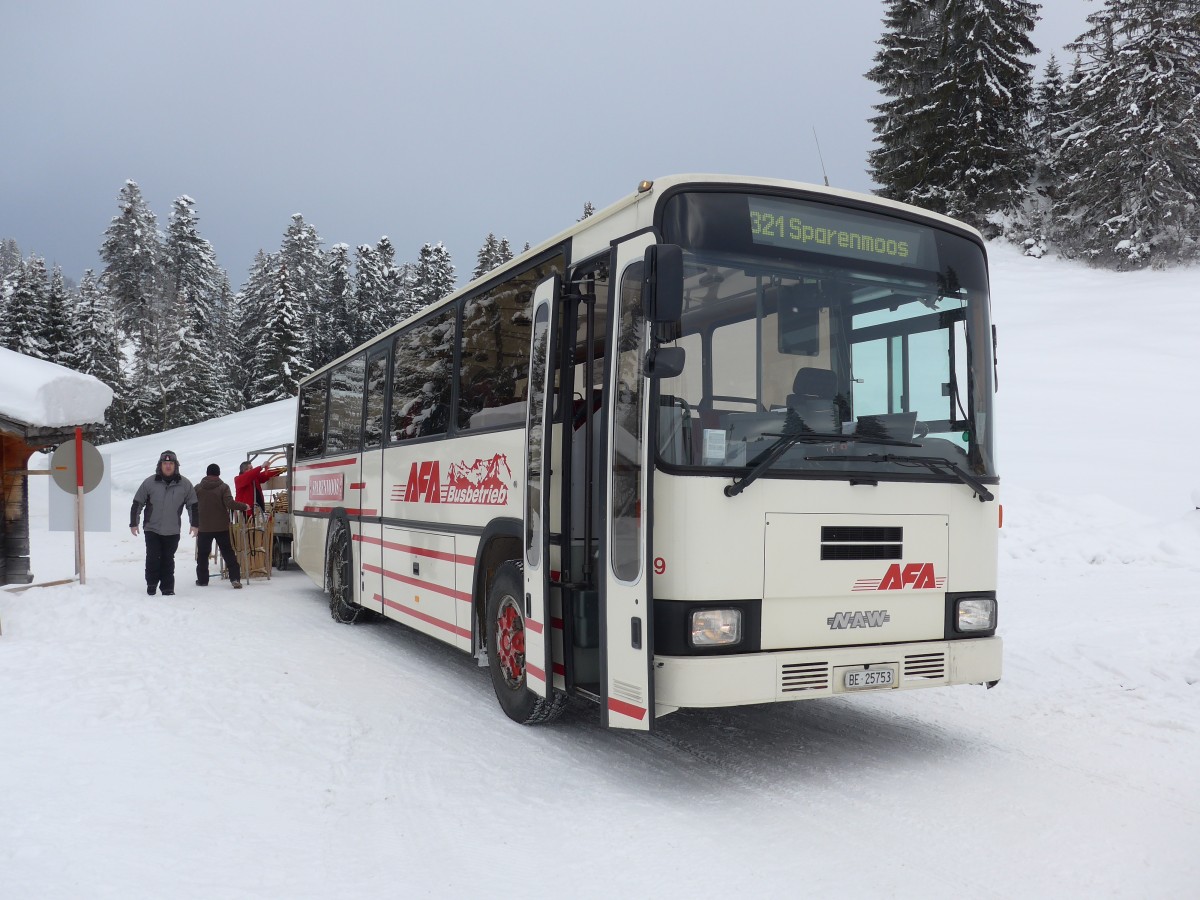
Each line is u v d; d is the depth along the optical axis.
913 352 5.78
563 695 6.51
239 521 15.56
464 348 8.02
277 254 90.62
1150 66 53.69
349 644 10.01
